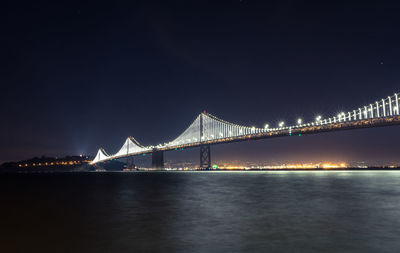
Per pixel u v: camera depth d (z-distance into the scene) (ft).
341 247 37.19
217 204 78.43
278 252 35.60
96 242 41.19
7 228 50.49
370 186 136.87
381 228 46.93
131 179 264.93
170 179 248.11
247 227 48.83
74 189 144.15
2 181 259.60
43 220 57.62
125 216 61.16
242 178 245.86
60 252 37.01
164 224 52.31
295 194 102.06
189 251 36.55
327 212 62.90
